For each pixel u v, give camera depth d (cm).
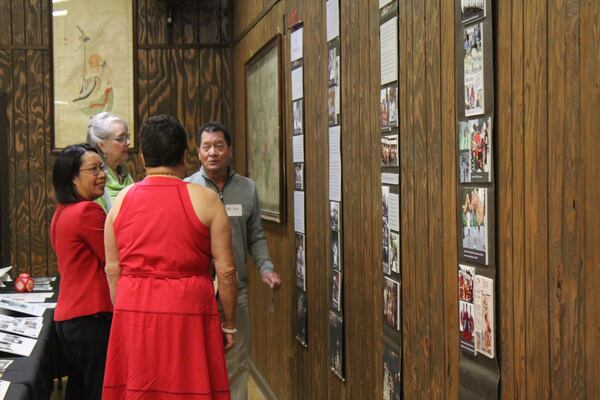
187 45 625
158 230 235
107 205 340
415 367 221
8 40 612
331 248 314
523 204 155
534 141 150
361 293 275
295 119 380
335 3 297
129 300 234
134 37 620
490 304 170
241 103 573
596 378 131
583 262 134
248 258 560
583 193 133
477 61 173
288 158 404
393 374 239
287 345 419
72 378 337
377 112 250
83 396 338
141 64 623
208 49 627
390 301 240
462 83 182
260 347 512
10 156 614
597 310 130
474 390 179
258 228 362
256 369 528
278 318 445
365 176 266
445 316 198
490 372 171
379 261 253
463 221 184
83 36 618
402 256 230
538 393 151
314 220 346
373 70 254
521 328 157
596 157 129
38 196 616
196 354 233
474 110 175
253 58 492
